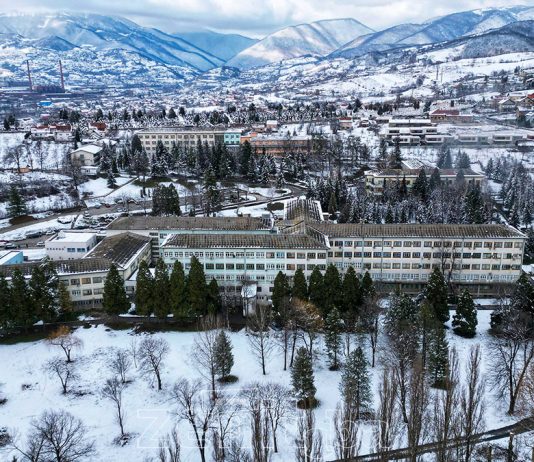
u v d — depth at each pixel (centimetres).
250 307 11700
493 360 9600
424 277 13100
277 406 7894
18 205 19038
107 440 8019
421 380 7650
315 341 10488
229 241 12688
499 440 7781
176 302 11125
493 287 12950
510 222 17762
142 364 9694
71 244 14150
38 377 9619
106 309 11406
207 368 9619
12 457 7431
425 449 7381
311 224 13725
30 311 10844
